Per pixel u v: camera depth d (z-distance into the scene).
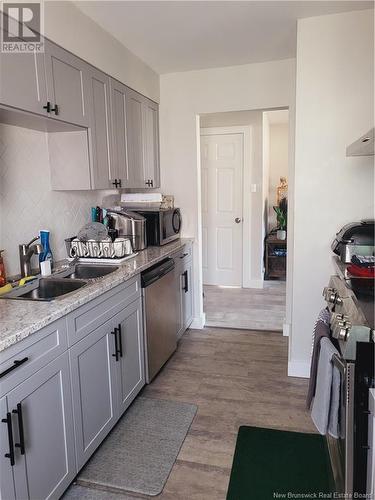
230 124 5.08
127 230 2.92
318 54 2.48
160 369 2.92
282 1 2.23
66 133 2.46
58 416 1.63
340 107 2.50
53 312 1.57
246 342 3.47
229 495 1.75
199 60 3.20
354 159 2.53
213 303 4.67
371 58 2.43
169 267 2.96
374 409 1.15
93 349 1.91
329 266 2.65
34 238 2.35
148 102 3.35
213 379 2.80
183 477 1.87
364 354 1.21
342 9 2.36
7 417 1.32
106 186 2.66
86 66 2.36
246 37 2.74
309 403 1.67
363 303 1.49
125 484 1.83
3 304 1.69
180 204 3.71
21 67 1.80
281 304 4.57
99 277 2.22
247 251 5.31
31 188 2.35
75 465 1.76
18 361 1.37
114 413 2.15
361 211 2.57
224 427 2.24
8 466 1.34
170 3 2.22
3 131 2.13
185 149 3.61
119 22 2.46
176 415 2.36
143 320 2.55
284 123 6.06
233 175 5.20
